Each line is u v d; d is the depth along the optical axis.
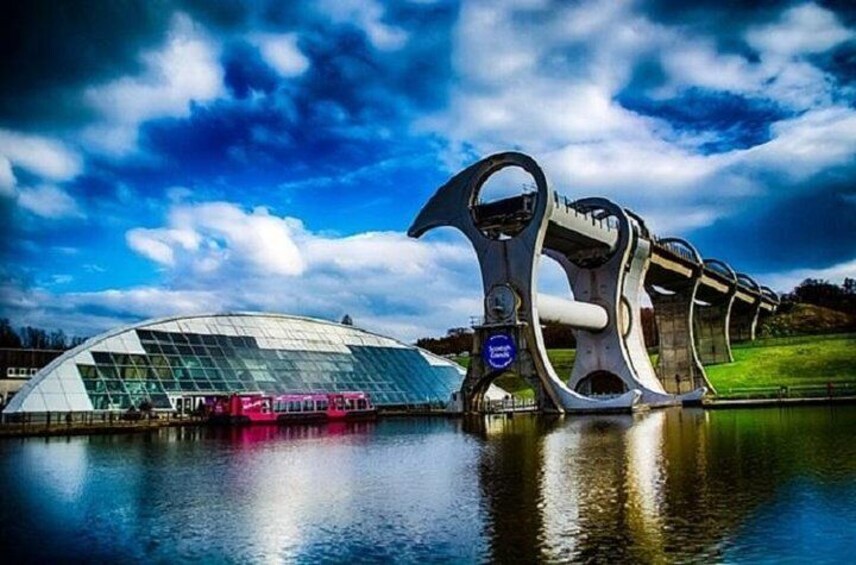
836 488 22.84
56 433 48.81
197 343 67.31
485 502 21.73
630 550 16.11
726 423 50.25
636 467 28.25
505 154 68.44
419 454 34.69
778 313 149.62
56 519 20.28
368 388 76.56
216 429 54.41
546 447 36.31
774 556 15.50
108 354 59.41
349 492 24.03
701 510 19.91
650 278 97.38
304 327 80.38
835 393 76.81
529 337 65.19
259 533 18.48
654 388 80.69
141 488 25.23
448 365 93.06
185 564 15.91
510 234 71.31
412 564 15.53
